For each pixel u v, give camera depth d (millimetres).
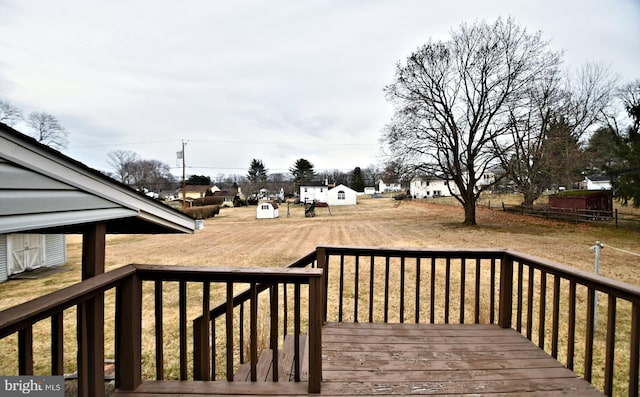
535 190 21703
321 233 18094
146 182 50375
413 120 17641
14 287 8578
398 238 15336
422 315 5523
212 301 6484
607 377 1841
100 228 1998
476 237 14594
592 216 16969
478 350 2445
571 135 20047
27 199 1466
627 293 1717
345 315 5594
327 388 1905
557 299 2291
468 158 18094
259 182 57906
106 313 5891
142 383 1845
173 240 16922
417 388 1930
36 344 4770
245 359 3732
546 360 2289
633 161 14156
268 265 10758
